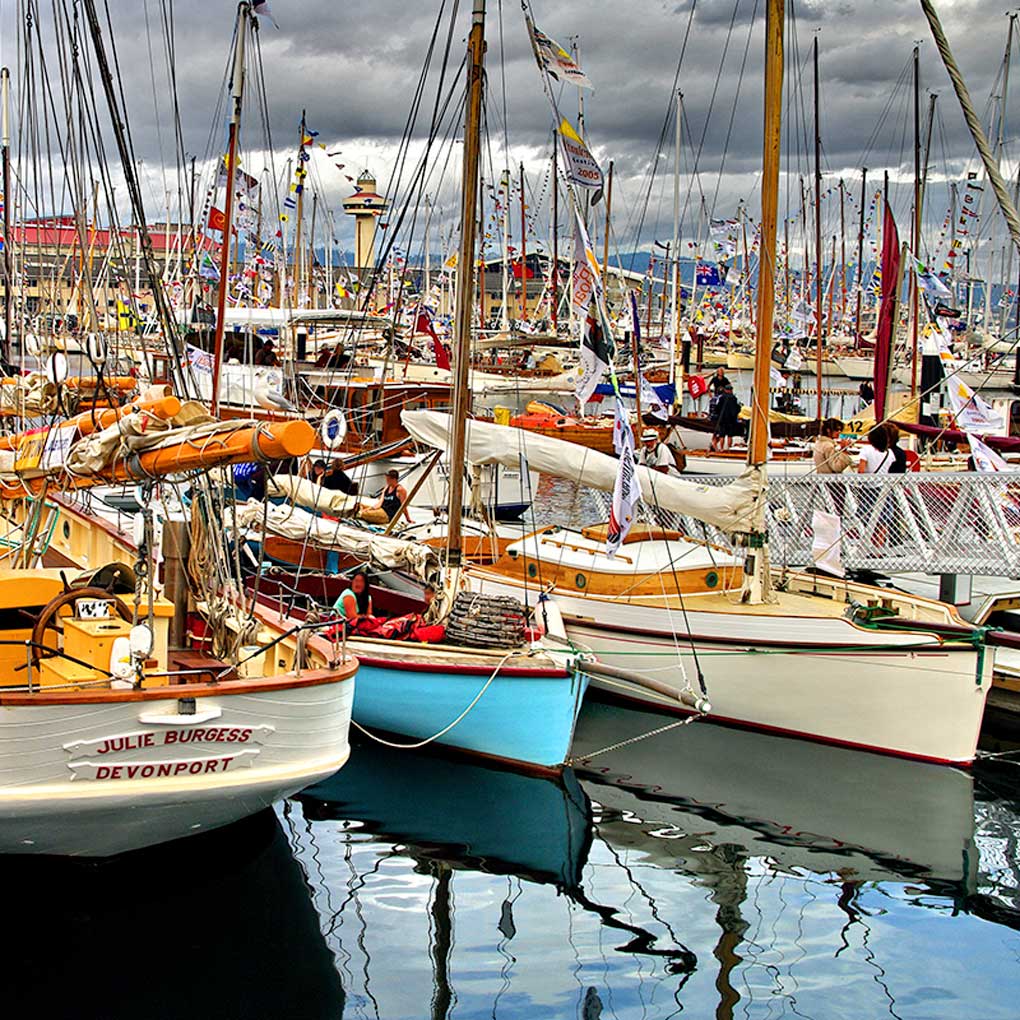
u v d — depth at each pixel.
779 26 16.02
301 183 38.88
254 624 11.79
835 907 11.51
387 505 20.95
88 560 16.30
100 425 12.24
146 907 10.85
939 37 9.25
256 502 19.61
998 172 9.25
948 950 10.72
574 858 12.42
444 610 15.59
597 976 10.05
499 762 14.73
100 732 9.53
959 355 45.81
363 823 13.10
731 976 10.13
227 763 10.09
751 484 16.75
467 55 15.65
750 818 13.60
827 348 68.06
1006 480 18.80
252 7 22.30
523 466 17.92
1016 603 19.33
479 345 47.06
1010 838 13.20
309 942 10.38
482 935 10.68
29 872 10.64
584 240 14.33
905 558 19.23
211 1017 9.13
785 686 16.02
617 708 17.67
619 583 17.31
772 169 16.28
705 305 71.00
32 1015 9.09
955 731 15.32
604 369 14.09
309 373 33.19
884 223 26.38
